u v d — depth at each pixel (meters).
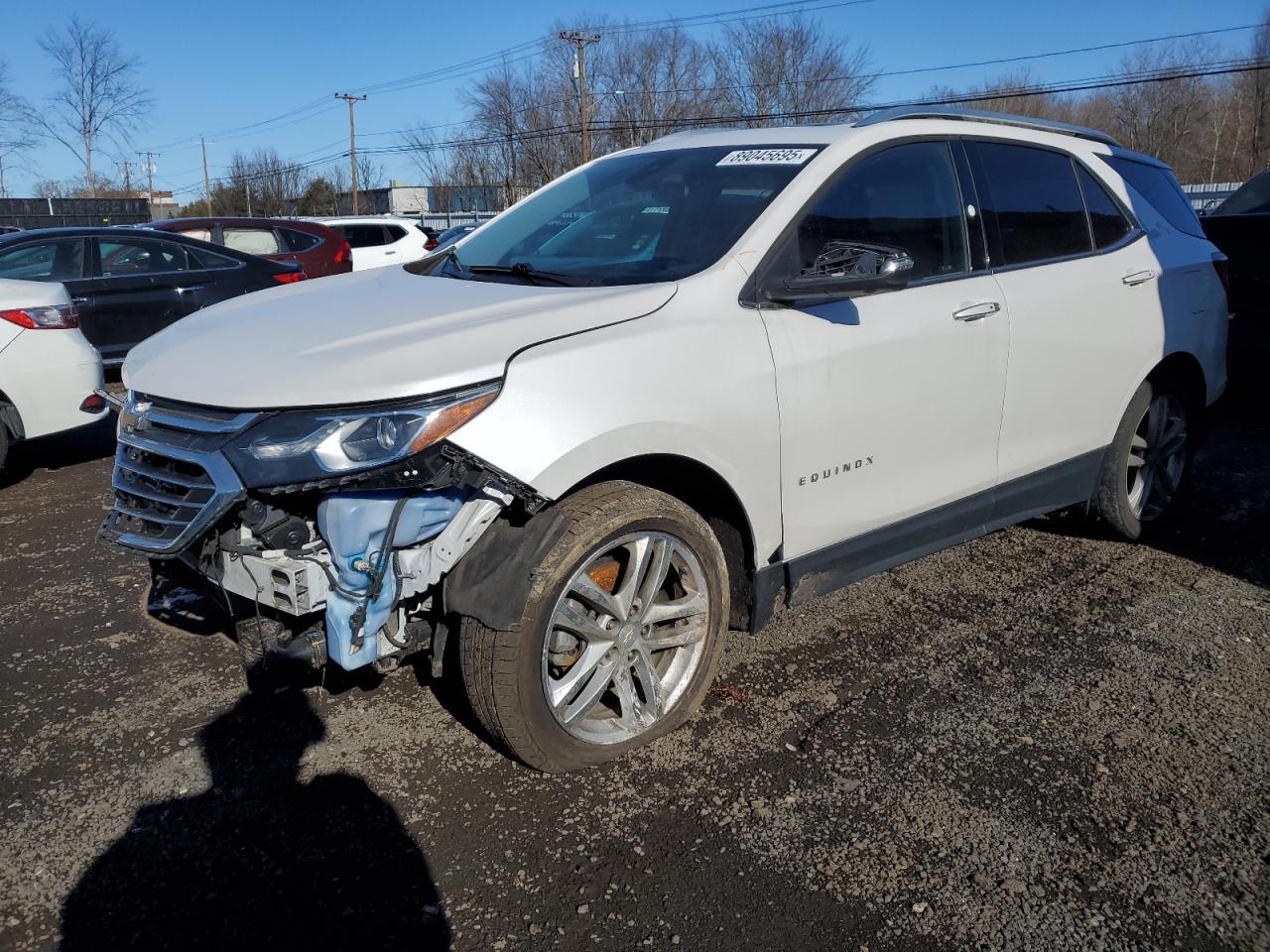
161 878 2.53
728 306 3.04
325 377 2.52
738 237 3.18
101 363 6.20
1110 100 57.31
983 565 4.60
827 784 2.92
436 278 3.58
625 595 2.88
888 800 2.84
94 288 7.97
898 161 3.62
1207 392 4.90
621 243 3.44
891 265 3.04
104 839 2.67
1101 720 3.27
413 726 3.22
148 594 4.27
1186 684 3.50
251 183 70.56
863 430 3.36
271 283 9.02
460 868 2.57
